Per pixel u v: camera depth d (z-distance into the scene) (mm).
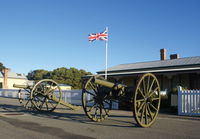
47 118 11352
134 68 27344
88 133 7645
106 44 25141
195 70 20625
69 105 14906
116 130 8250
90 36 25203
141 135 7398
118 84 9945
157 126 9297
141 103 9031
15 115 12320
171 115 13352
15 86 14570
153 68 25312
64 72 62531
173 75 23422
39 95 14188
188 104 13359
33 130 8047
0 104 20203
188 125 9703
